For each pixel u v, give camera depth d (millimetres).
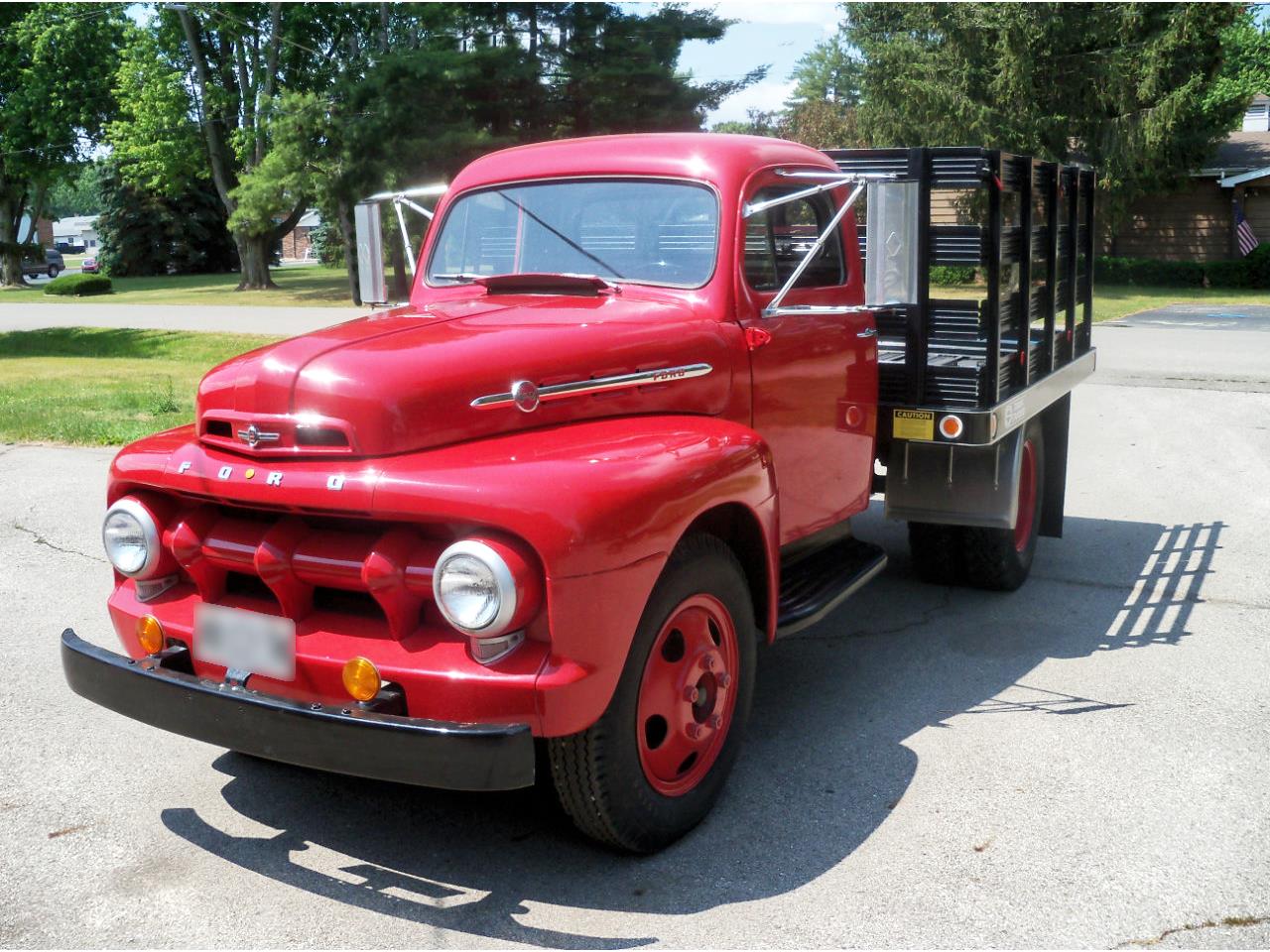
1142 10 30438
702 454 3402
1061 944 2947
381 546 3039
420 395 3158
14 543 6895
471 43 31844
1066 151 31609
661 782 3436
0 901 3205
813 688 4758
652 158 4234
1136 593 6020
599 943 2984
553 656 2951
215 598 3441
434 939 3016
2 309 36062
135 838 3572
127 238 60625
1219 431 10430
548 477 3014
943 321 5090
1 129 48188
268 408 3258
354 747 2932
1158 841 3461
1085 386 13398
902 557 6785
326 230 64938
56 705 4613
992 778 3896
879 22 34688
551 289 4164
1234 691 4648
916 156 4926
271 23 39844
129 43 44781
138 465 3484
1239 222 32844
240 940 3012
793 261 4453
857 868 3340
